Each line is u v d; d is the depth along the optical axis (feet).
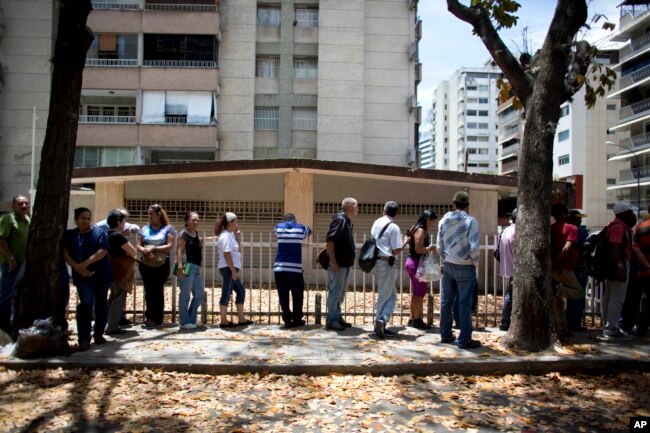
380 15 99.71
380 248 23.89
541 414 15.88
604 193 176.65
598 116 178.29
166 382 18.34
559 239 23.58
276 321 27.96
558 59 22.45
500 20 26.73
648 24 137.59
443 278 22.82
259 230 47.34
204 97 90.17
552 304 21.81
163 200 47.39
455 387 18.35
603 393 17.87
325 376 19.22
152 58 90.53
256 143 96.17
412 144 98.99
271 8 97.60
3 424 14.66
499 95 28.04
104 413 15.56
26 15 93.25
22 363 19.34
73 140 21.67
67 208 21.67
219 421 15.07
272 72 97.50
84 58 21.77
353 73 96.99
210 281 45.06
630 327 25.03
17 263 22.89
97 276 22.21
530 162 22.30
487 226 45.24
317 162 43.14
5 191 92.68
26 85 92.99
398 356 20.40
